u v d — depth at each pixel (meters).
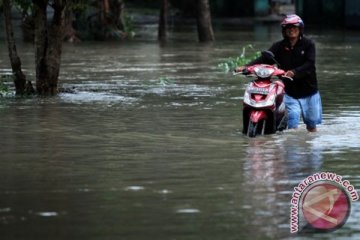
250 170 19.27
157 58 54.44
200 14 72.56
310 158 20.73
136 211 15.64
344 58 53.72
